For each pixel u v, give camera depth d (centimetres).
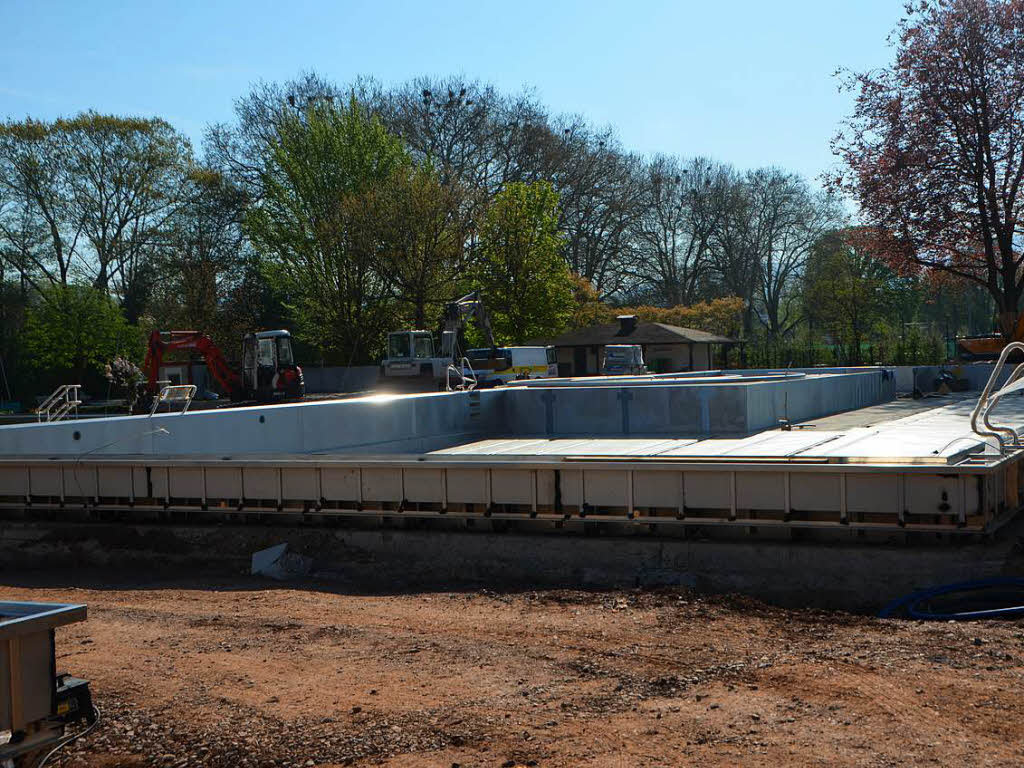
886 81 3941
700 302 7475
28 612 453
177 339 3694
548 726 586
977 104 3862
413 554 1305
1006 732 545
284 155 5384
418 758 546
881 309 6731
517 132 6284
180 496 1449
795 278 7962
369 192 5066
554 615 917
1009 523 1173
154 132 5572
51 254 5594
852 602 1071
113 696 679
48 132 5325
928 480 1065
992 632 782
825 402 2603
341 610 966
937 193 3897
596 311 6838
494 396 2436
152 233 5731
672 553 1177
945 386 3438
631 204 6981
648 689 654
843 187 4100
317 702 650
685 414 2141
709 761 520
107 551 1397
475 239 5291
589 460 1247
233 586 1181
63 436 1611
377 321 5303
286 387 3700
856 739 540
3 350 5431
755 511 1153
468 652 767
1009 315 3881
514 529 1290
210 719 626
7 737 438
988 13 3709
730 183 7656
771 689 641
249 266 5991
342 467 1356
